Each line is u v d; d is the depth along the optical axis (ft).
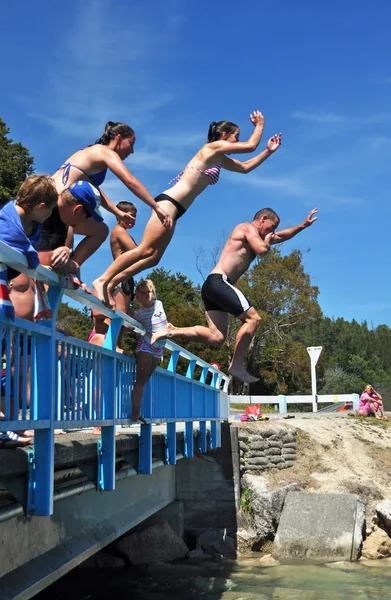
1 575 14.33
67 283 14.70
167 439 29.86
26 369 13.64
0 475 12.67
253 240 22.74
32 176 13.88
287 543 41.24
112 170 18.66
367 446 55.52
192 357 33.17
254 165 21.70
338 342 317.83
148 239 19.88
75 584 35.14
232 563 40.29
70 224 17.34
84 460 18.74
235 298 22.34
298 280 133.39
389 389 143.84
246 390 135.54
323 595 32.94
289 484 46.88
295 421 59.11
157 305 23.06
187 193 20.44
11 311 12.56
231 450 46.85
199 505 46.19
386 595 32.91
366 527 43.60
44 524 17.34
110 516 25.00
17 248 13.08
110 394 19.42
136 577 36.63
